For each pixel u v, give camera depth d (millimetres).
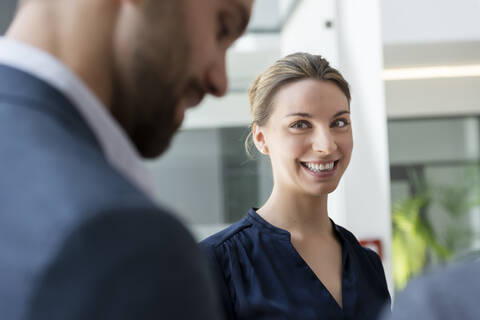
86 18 330
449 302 310
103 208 229
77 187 238
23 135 263
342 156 1053
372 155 2439
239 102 6031
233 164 6195
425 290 319
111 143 315
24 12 345
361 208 2475
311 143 1028
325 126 1026
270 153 1096
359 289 1080
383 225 2451
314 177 1037
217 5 368
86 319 218
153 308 228
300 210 1084
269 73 1084
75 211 227
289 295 1015
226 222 6230
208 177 6254
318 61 1062
